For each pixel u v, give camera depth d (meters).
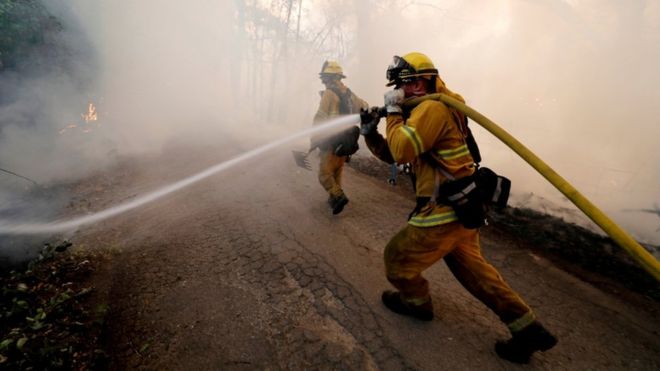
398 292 2.46
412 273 2.11
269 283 2.78
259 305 2.53
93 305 2.48
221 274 2.88
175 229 3.66
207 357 2.07
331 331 2.30
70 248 3.26
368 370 2.02
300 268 2.99
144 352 2.10
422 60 1.97
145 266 2.98
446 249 1.98
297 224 3.81
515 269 3.12
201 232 3.60
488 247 3.49
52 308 2.39
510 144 1.60
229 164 6.10
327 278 2.87
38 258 3.03
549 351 2.21
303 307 2.52
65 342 2.13
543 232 3.79
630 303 2.71
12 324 2.27
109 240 3.44
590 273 3.10
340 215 4.08
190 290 2.67
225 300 2.56
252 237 3.50
